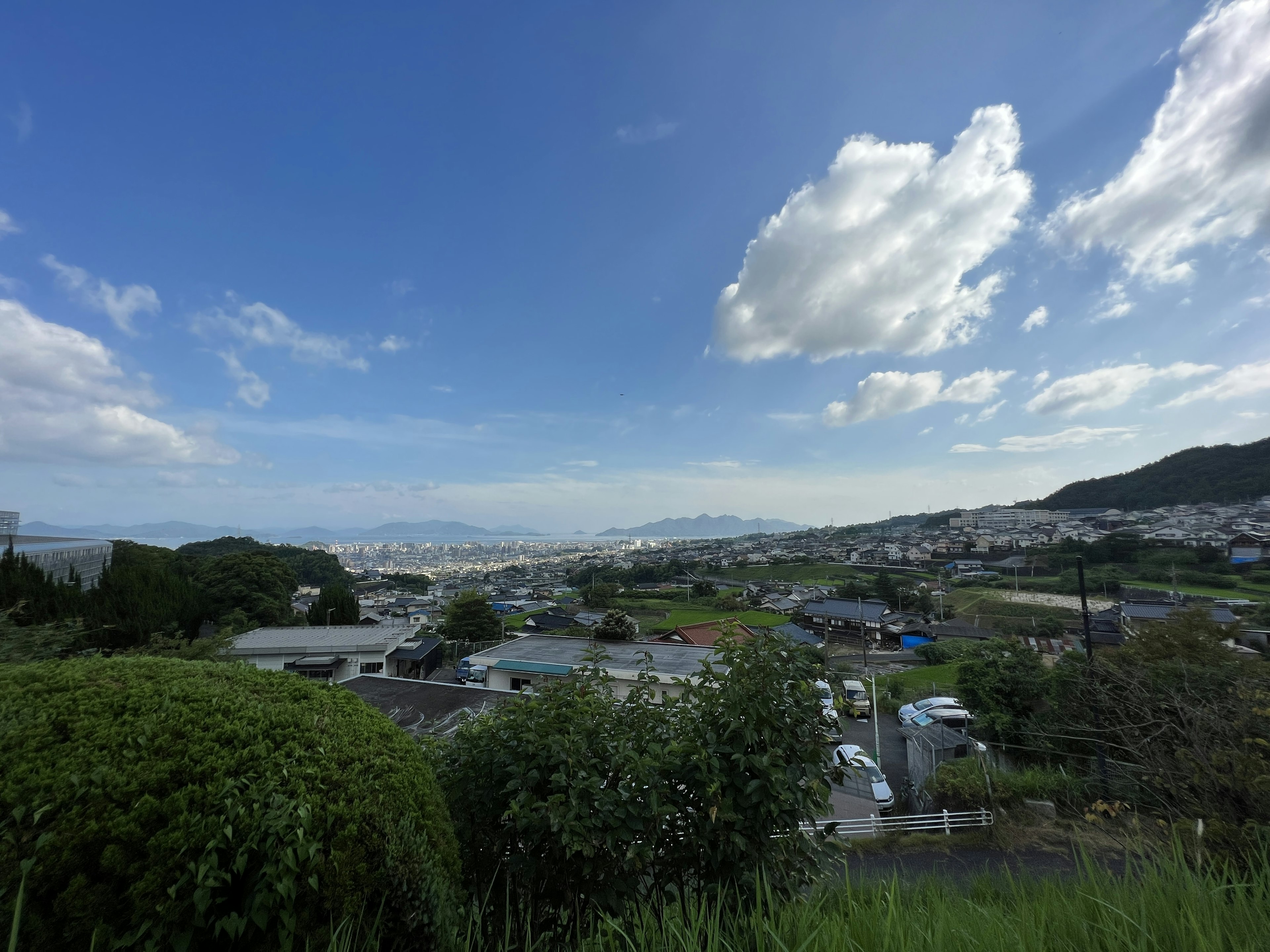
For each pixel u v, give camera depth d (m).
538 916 2.26
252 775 1.50
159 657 1.85
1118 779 4.62
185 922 1.30
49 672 1.57
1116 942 1.49
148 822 1.33
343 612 34.31
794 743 2.38
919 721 15.71
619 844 2.12
